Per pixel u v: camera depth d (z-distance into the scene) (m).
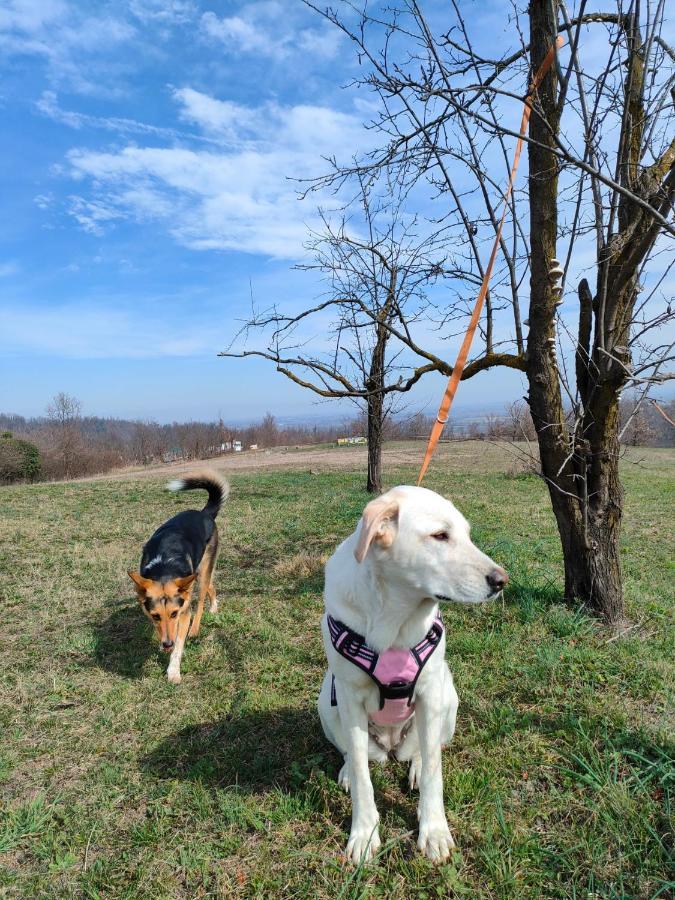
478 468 7.86
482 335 2.11
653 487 5.64
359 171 2.00
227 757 1.41
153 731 1.55
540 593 2.18
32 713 1.66
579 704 1.50
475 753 1.34
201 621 2.29
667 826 1.09
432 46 1.64
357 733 1.14
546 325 1.88
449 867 1.05
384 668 1.09
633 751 1.27
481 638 1.90
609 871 1.02
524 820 1.15
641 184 1.67
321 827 1.18
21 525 4.19
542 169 1.78
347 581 1.16
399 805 1.24
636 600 2.14
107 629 2.27
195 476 2.67
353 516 4.12
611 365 1.79
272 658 1.92
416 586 1.09
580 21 1.38
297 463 10.34
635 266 1.68
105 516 4.61
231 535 3.75
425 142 1.89
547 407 1.93
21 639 2.17
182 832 1.19
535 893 0.99
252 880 1.06
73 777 1.39
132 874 1.10
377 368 4.43
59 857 1.14
